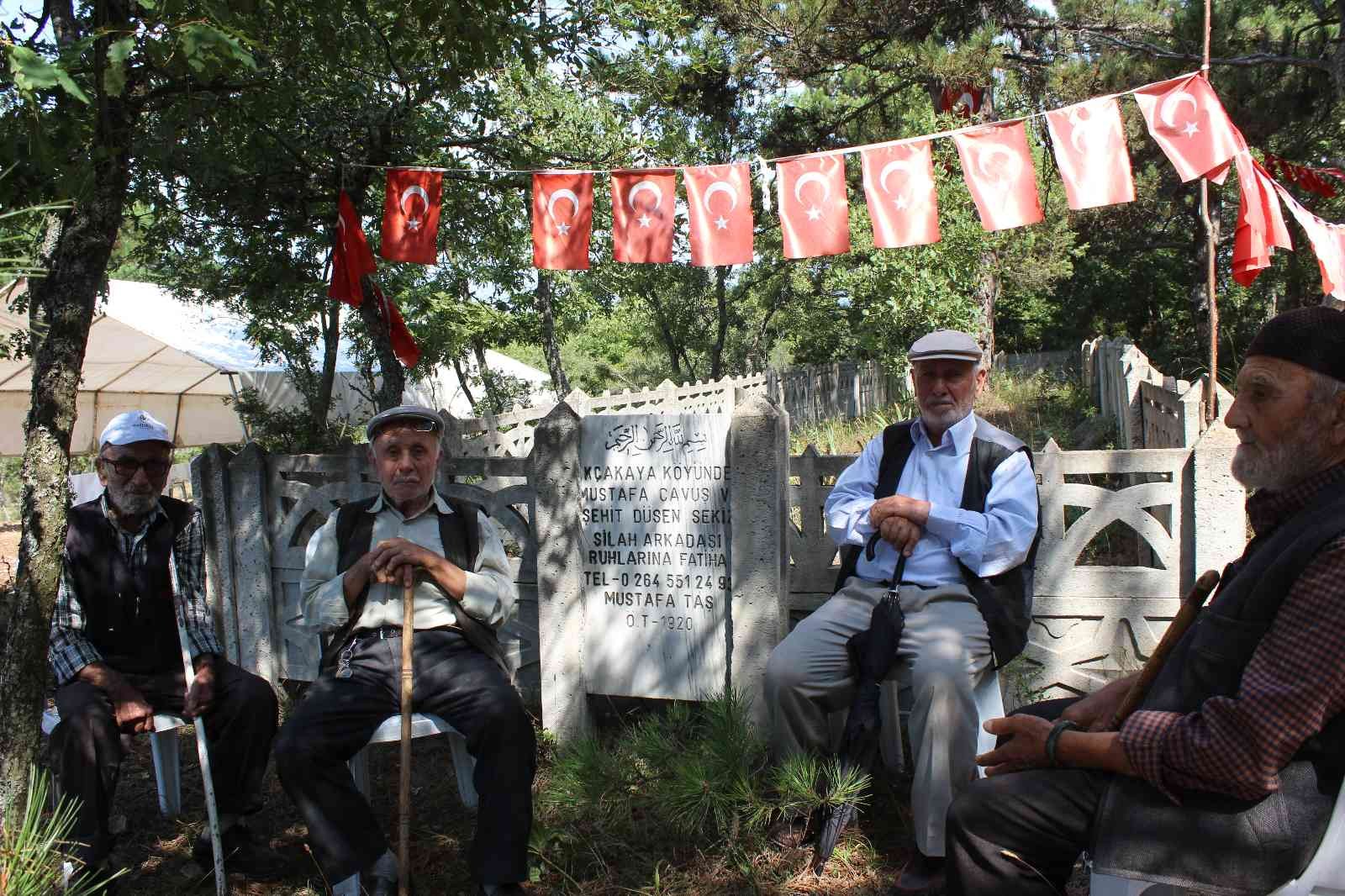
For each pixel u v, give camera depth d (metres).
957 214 15.16
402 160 7.10
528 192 7.74
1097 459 3.84
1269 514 2.08
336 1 4.76
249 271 8.16
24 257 2.63
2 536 14.86
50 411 3.26
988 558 3.26
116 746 3.10
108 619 3.38
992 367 17.91
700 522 4.03
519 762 3.06
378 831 3.08
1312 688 1.85
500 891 2.94
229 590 4.81
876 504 3.38
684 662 4.10
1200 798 2.01
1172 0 14.82
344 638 3.31
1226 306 18.94
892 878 3.17
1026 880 2.25
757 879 3.17
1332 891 1.86
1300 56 13.99
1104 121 5.09
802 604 4.23
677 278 23.39
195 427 16.97
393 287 11.25
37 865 2.49
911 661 3.22
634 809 3.56
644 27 7.81
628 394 12.68
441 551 3.44
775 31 15.64
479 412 18.56
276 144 6.59
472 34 4.59
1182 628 2.26
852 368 21.22
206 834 3.38
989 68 14.03
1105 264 28.48
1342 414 1.96
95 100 3.31
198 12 3.04
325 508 4.65
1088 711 2.51
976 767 3.12
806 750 3.38
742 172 5.35
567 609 4.21
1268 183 5.76
